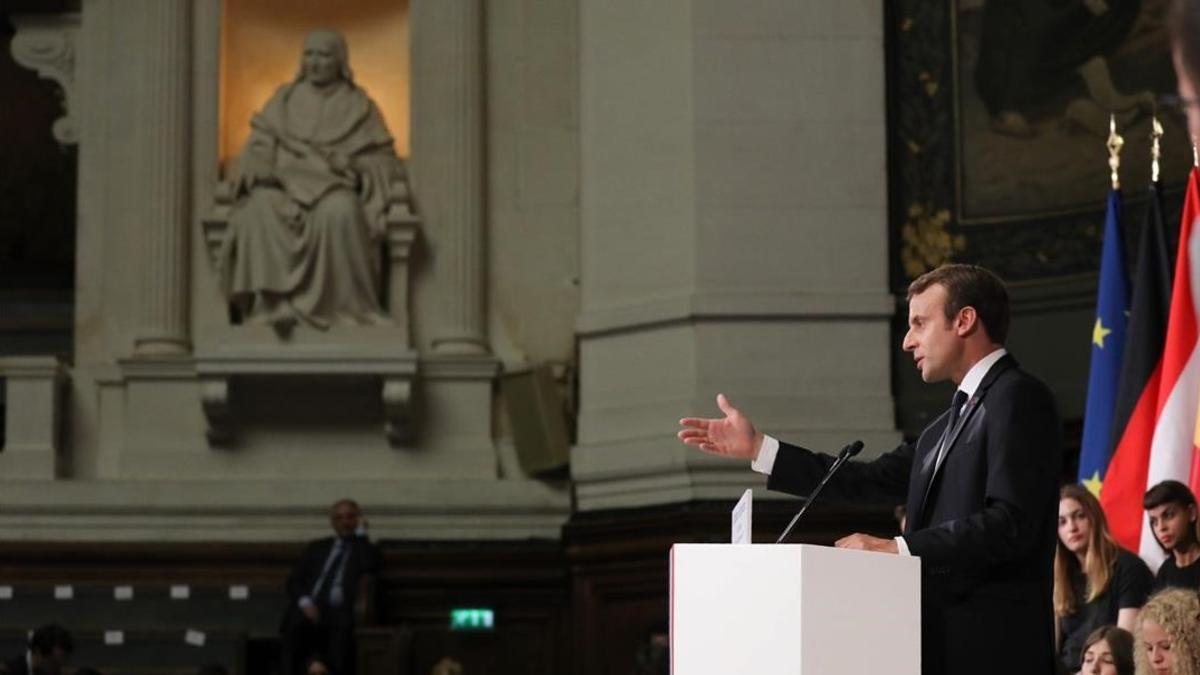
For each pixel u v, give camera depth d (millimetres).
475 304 20484
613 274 19453
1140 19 18281
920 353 7168
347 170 20219
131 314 20609
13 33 22422
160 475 20094
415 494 19969
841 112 19297
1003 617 6762
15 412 20109
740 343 18859
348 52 21047
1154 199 15461
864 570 5812
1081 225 18594
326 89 20531
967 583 6785
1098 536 11969
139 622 19359
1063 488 12125
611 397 19281
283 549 19703
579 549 19016
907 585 5840
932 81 19406
